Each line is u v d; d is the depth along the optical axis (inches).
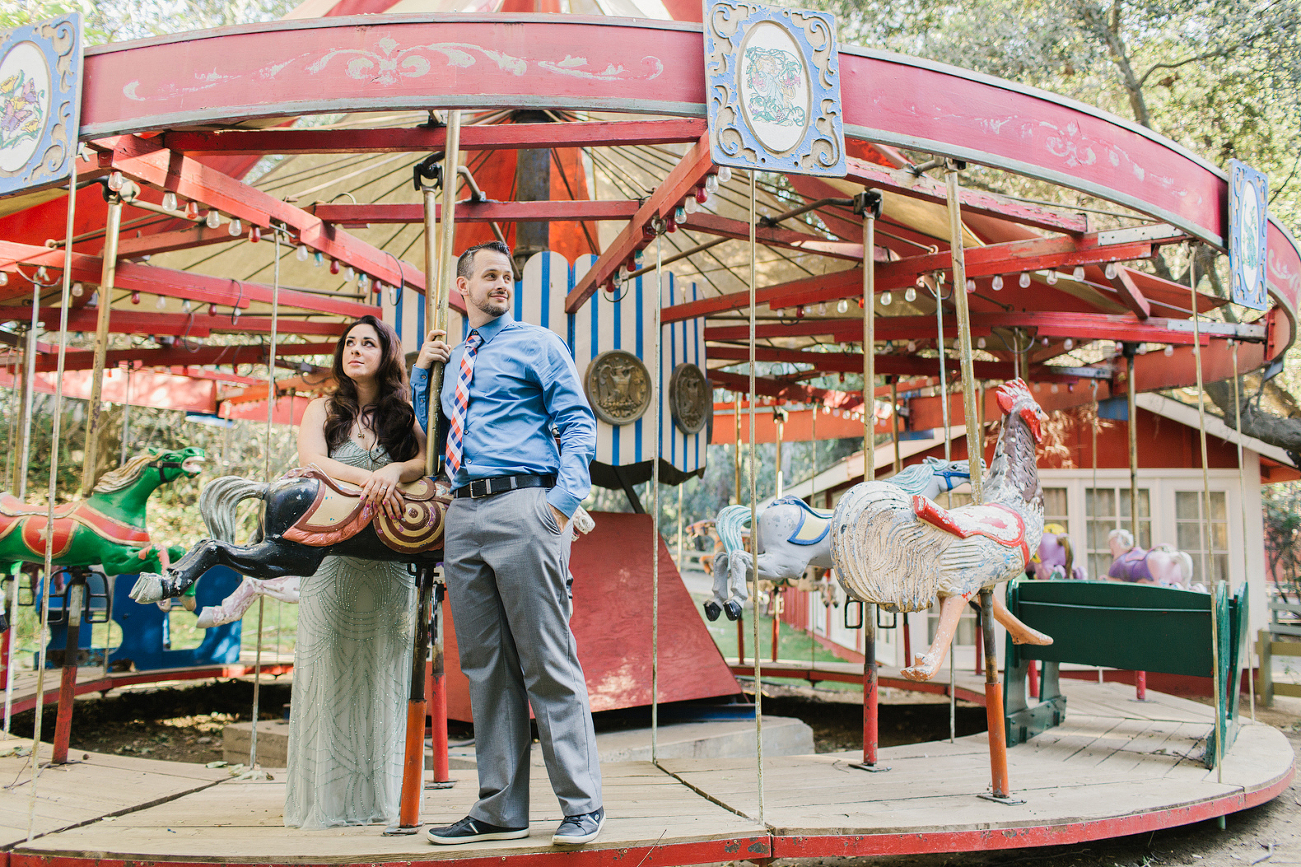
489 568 97.4
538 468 98.1
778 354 309.7
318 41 109.0
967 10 406.6
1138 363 319.9
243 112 109.7
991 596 134.9
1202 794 139.3
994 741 131.1
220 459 575.5
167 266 297.4
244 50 110.3
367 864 96.0
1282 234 181.2
